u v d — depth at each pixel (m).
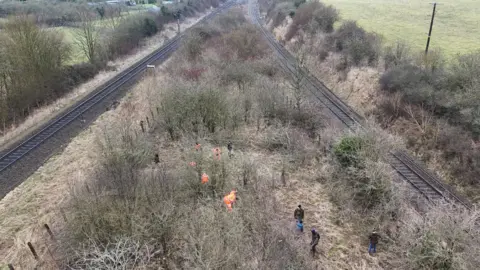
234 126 28.12
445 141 25.11
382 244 17.23
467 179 22.30
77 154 24.58
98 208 15.55
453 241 14.23
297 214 18.03
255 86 33.50
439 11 59.81
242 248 14.66
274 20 74.12
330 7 56.81
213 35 55.84
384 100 32.09
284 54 50.97
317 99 34.91
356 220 18.89
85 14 50.22
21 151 24.73
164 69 42.97
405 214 18.00
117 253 13.78
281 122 28.52
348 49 42.09
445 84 28.69
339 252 16.89
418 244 15.10
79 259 14.92
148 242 15.37
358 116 32.12
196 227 15.54
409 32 47.31
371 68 38.25
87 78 44.25
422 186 21.81
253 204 18.72
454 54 35.91
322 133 27.41
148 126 28.55
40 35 37.88
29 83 35.81
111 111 32.25
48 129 28.36
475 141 24.08
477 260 13.70
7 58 33.91
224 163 20.39
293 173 23.27
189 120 26.31
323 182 22.33
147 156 22.48
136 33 61.66
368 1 77.31
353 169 19.30
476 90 25.00
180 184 19.00
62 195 19.73
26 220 18.05
